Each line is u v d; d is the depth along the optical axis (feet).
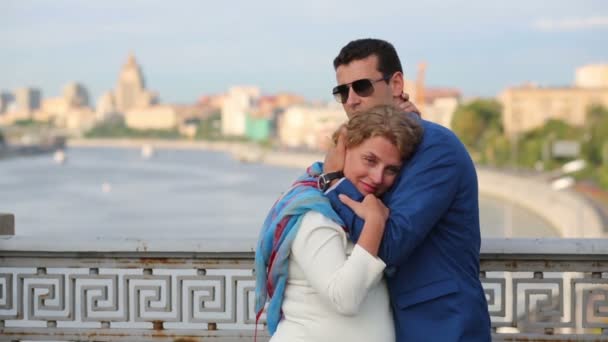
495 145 403.75
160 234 250.57
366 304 12.09
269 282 12.09
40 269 17.63
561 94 467.93
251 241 16.78
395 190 12.13
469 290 12.26
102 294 17.43
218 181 531.09
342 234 11.78
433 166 12.01
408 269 12.30
